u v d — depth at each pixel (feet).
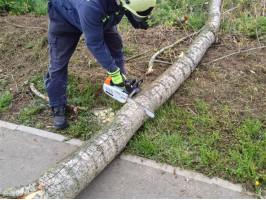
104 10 6.19
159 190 6.91
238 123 8.74
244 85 10.44
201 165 7.39
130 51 12.76
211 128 8.58
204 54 12.64
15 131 8.78
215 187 6.93
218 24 13.65
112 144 7.30
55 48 7.97
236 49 12.90
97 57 7.05
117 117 7.95
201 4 16.52
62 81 8.57
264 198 6.63
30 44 13.21
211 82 10.71
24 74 11.50
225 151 7.77
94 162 6.79
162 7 16.61
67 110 9.59
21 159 7.80
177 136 8.18
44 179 6.10
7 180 7.16
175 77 9.87
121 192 6.89
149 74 11.34
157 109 9.34
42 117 9.39
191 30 14.56
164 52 12.47
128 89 8.32
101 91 10.44
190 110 9.37
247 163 7.27
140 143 8.01
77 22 7.11
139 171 7.42
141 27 7.43
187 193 6.82
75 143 8.35
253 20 14.12
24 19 15.53
